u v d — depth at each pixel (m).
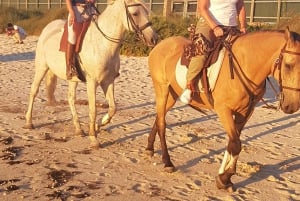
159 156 6.88
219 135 8.09
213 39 5.43
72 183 5.73
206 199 5.35
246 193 5.58
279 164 6.66
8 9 35.41
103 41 6.96
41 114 9.25
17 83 12.74
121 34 6.99
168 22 21.77
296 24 19.23
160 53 6.39
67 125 8.52
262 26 20.44
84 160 6.62
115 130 8.24
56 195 5.33
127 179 5.93
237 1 5.53
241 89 5.11
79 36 7.08
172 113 9.66
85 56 7.04
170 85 6.28
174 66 6.03
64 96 11.19
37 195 5.33
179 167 6.42
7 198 5.23
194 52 5.42
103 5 31.28
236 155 5.37
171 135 8.01
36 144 7.32
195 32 5.59
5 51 20.92
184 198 5.38
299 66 4.64
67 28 7.31
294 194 5.59
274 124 8.97
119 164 6.49
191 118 9.28
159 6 28.06
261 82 5.14
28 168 6.21
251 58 5.05
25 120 8.77
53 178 5.88
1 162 6.41
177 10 26.98
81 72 7.29
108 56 7.02
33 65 16.55
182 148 7.29
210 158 6.84
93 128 7.20
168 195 5.45
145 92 11.92
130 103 10.56
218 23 5.43
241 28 5.71
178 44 6.23
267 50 4.97
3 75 14.05
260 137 8.05
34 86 8.18
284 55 4.73
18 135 7.77
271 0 22.36
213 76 5.29
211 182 5.89
